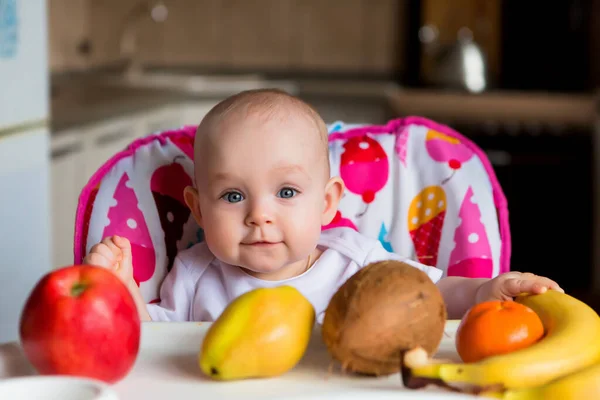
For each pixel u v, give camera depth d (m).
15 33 1.94
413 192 1.27
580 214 3.48
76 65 3.88
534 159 3.46
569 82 3.91
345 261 1.21
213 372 0.69
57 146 2.32
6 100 1.91
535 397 0.63
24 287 2.05
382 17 4.19
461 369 0.63
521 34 3.94
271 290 0.73
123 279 1.05
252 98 1.08
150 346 0.79
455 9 4.02
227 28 4.26
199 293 1.18
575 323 0.72
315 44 4.25
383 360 0.67
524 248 3.53
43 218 2.13
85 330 0.64
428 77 3.99
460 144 1.29
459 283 1.11
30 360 0.67
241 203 1.05
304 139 1.06
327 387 0.69
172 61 4.27
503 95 3.53
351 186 1.27
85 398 0.55
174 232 1.22
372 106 3.61
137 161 1.23
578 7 3.86
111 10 4.11
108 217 1.19
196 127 1.30
